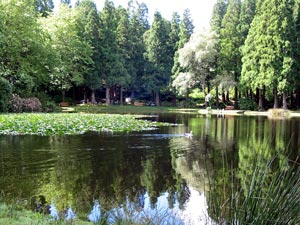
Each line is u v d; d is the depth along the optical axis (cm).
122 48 3891
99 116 1797
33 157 771
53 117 1588
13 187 544
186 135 1220
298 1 3028
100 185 568
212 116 2408
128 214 389
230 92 3922
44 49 2447
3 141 986
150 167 705
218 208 303
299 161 705
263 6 2953
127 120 1669
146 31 4347
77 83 3081
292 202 263
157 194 525
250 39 3059
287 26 2858
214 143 1045
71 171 653
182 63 3331
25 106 2242
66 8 3067
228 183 500
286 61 2820
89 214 425
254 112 2914
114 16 4078
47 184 564
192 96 4081
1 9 2219
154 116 2319
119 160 764
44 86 3091
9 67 2347
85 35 3441
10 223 341
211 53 3225
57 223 355
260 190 281
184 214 432
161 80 3919
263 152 424
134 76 3916
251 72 2994
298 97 3175
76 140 1033
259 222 260
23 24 2325
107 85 3566
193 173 653
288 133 1329
